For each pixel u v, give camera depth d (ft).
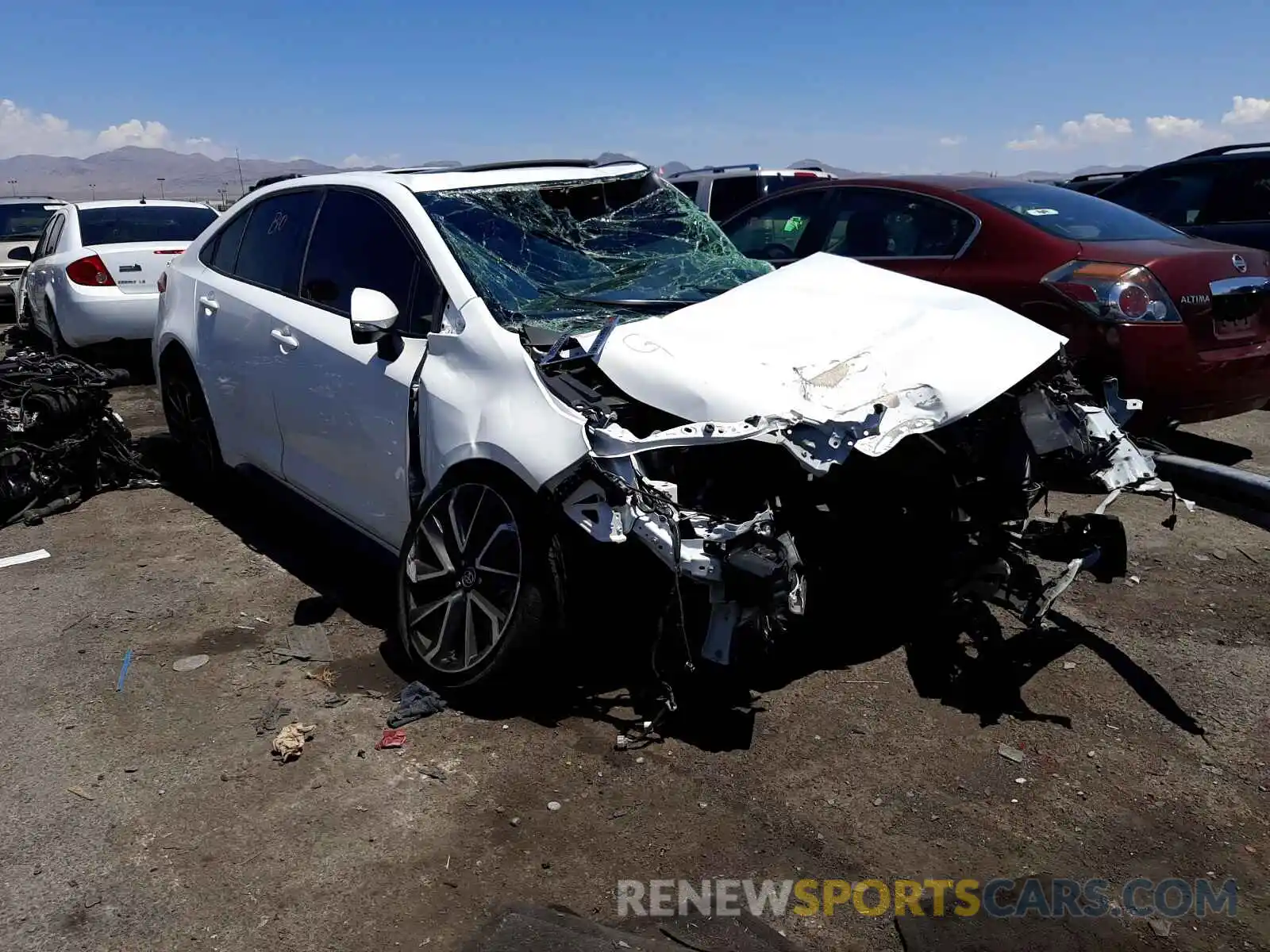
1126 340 17.19
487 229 13.73
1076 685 12.08
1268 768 10.48
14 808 9.94
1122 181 28.78
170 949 8.16
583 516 10.44
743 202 42.60
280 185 16.98
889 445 10.27
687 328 12.03
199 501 19.35
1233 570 15.25
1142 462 12.18
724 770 10.44
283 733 10.98
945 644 13.05
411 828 9.59
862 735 11.06
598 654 12.57
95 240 31.50
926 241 20.22
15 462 18.33
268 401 15.65
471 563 11.64
